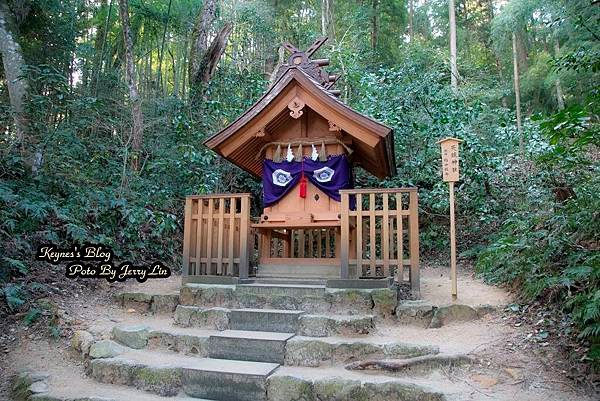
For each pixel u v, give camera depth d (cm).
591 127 434
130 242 670
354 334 407
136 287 581
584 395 306
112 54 1138
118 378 365
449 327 426
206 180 798
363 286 472
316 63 617
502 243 569
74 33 1018
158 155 827
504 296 493
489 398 305
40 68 762
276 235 653
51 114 734
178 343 412
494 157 823
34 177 607
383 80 902
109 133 839
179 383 349
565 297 410
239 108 905
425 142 847
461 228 884
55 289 512
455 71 1178
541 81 1414
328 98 530
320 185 559
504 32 1412
